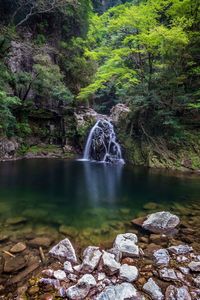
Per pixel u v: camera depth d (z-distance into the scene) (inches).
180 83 528.1
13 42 560.7
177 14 524.4
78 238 169.0
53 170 440.5
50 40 716.0
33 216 210.1
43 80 577.6
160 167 495.8
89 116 681.6
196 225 199.3
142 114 572.1
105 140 605.9
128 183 357.7
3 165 455.8
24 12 610.9
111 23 525.3
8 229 179.8
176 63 522.9
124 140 579.5
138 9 501.4
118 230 185.6
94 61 820.0
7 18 559.8
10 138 525.7
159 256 144.6
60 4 589.3
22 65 618.8
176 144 518.9
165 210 237.5
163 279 124.6
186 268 134.2
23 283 117.9
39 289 114.0
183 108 525.7
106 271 126.6
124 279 122.0
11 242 158.4
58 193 291.0
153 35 457.1
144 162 525.7
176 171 465.7
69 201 260.4
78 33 797.2
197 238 174.9
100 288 115.0
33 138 607.5
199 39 512.1
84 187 325.7
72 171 440.1
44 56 585.0
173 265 137.6
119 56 562.3
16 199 259.8
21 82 558.6
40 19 676.7
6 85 518.0
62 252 141.8
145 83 552.4
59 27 735.7
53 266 132.3
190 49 517.3
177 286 119.6
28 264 133.3
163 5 519.8
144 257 145.3
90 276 120.3
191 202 265.9
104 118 688.4
